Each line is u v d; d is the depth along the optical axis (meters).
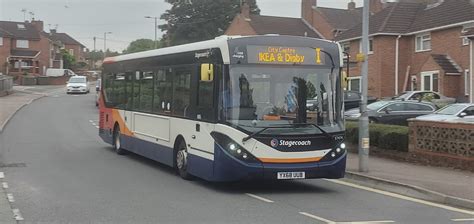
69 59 106.69
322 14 59.19
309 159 10.70
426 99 31.83
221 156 10.62
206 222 8.27
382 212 9.26
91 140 21.36
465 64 35.16
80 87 57.38
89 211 8.98
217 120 10.80
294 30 60.12
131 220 8.35
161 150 13.72
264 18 61.38
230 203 9.84
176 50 13.03
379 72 40.41
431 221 8.64
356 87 43.38
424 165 14.66
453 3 38.59
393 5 42.75
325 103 11.03
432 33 38.31
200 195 10.59
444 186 11.34
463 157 13.73
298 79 10.91
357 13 60.31
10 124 27.33
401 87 40.62
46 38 89.94
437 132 14.51
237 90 10.63
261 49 10.84
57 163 15.01
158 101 13.98
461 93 35.50
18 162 15.12
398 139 15.82
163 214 8.80
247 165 10.40
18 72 82.31
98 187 11.31
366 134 13.30
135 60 15.78
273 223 8.25
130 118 16.02
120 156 16.73
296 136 10.64
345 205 9.84
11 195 10.35
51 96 52.72
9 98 46.81
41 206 9.34
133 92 15.91
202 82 11.55
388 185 11.88
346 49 45.19
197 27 74.69
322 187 11.89
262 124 10.55
